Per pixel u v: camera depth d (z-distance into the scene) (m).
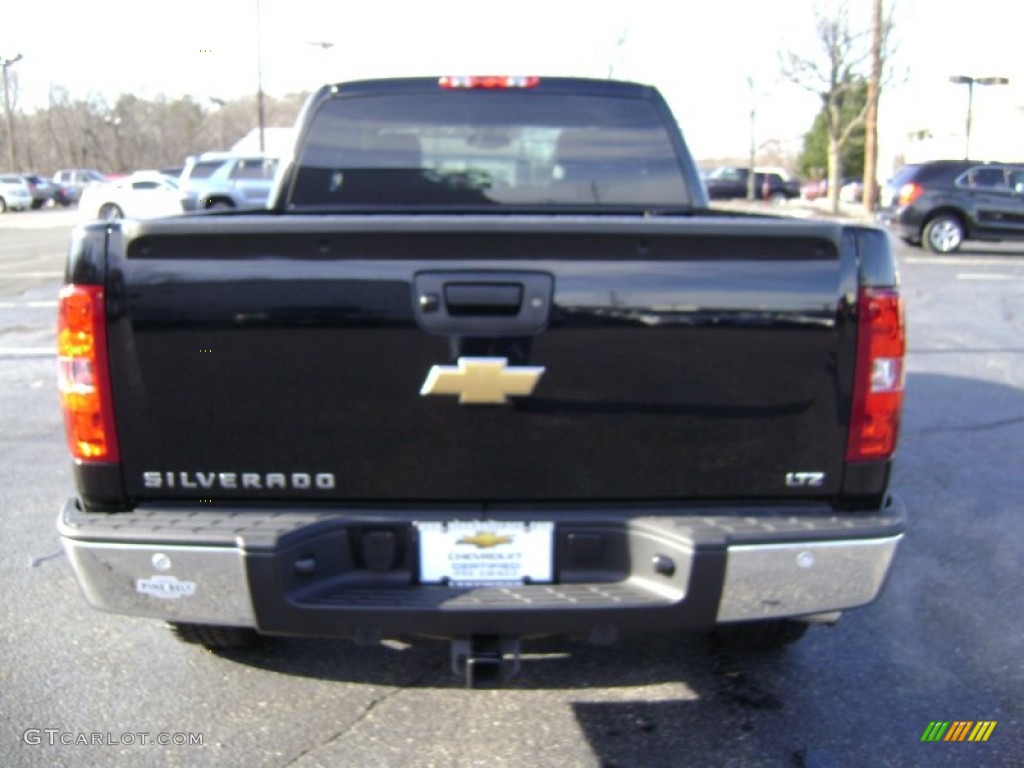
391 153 4.47
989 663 3.83
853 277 2.76
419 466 2.80
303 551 2.76
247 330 2.73
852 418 2.82
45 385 8.45
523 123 4.46
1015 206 18.67
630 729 3.33
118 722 3.36
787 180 45.91
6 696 3.53
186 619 2.78
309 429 2.79
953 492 5.83
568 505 2.86
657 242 2.70
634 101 4.47
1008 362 9.41
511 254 2.70
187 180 25.02
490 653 2.79
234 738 3.27
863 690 3.61
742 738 3.29
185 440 2.80
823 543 2.77
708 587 2.73
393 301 2.71
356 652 3.85
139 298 2.72
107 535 2.74
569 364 2.74
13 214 39.81
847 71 31.59
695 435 2.81
